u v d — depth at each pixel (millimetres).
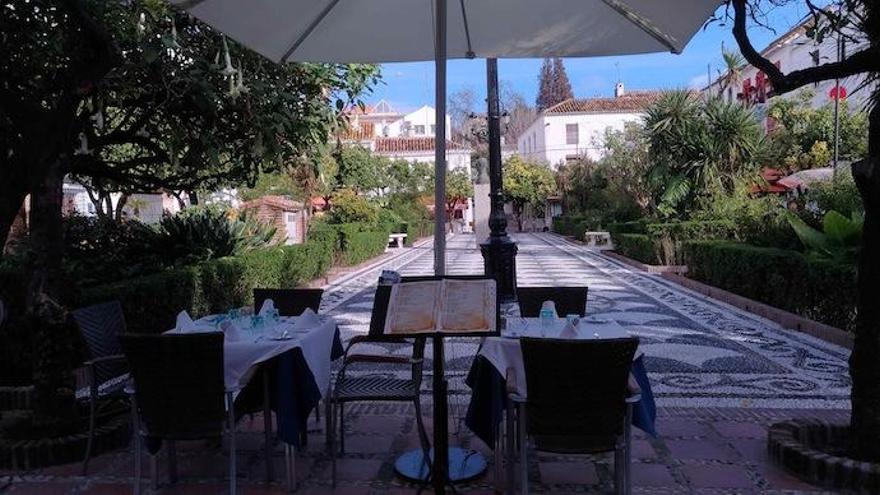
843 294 8508
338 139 8430
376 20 4688
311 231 18969
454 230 45875
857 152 20328
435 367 3793
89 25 4414
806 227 9820
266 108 6516
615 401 3576
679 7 3848
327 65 7074
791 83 4242
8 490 4230
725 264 12750
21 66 5098
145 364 3826
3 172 4660
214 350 3795
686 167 18281
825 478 4164
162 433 3889
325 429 5359
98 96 5875
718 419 5512
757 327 9539
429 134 63906
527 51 5051
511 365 4102
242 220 13328
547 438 3623
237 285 10742
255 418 5699
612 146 29312
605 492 4203
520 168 45938
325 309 11766
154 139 7602
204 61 5961
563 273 17469
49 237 4930
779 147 22625
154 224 12469
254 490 4242
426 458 4410
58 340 4984
